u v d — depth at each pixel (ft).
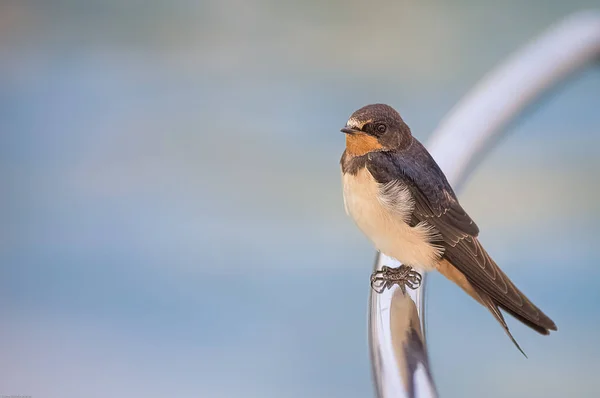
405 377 16.89
